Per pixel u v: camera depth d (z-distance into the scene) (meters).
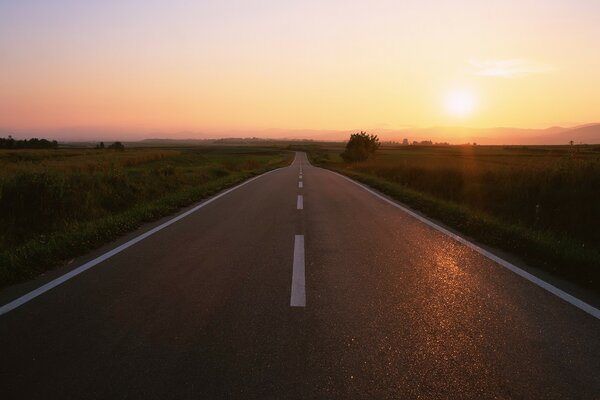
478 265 5.83
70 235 6.93
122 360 3.18
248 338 3.54
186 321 3.88
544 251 6.12
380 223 9.02
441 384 2.88
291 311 4.12
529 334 3.67
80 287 4.83
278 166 46.81
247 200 12.97
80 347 3.38
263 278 5.15
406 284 4.97
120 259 6.03
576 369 3.10
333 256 6.21
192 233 7.87
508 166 16.28
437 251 6.58
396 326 3.79
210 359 3.19
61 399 2.70
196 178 19.69
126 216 8.95
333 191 15.92
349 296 4.55
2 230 7.73
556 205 9.92
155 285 4.89
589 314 4.13
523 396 2.76
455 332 3.69
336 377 2.95
